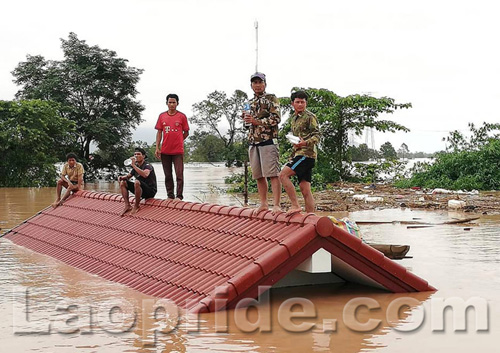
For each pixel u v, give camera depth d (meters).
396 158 33.28
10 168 37.00
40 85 45.31
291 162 8.52
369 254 7.91
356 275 8.36
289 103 31.08
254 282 7.45
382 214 18.05
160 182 34.12
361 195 23.39
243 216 9.29
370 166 32.88
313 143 8.48
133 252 10.16
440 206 19.81
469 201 21.25
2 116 38.53
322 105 32.69
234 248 8.43
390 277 8.12
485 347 5.98
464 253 11.14
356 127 32.50
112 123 45.94
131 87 48.19
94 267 10.25
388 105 31.92
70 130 42.12
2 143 36.28
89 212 13.44
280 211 8.66
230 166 67.25
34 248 12.69
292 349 5.94
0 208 21.03
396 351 5.88
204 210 10.34
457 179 29.14
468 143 31.45
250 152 9.15
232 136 70.94
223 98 71.00
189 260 8.82
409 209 19.53
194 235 9.61
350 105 31.86
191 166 71.31
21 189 33.84
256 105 8.99
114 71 47.41
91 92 45.97
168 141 12.17
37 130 37.09
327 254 7.76
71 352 5.94
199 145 71.88
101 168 47.28
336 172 32.94
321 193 25.56
